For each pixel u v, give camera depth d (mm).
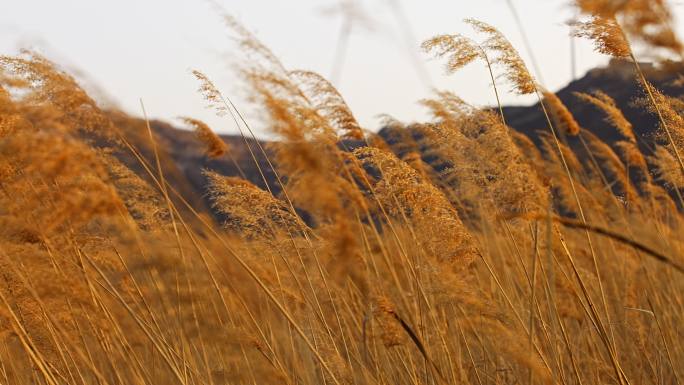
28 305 3824
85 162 3039
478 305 3416
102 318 3998
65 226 3436
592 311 3623
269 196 3943
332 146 2598
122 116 2639
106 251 3605
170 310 3273
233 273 3117
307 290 4113
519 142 4250
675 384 4441
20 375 4531
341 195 2635
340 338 4090
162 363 4297
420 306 3928
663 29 2461
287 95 2414
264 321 3736
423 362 4465
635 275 4914
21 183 3166
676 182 5059
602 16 2949
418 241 3799
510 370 4012
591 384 4172
